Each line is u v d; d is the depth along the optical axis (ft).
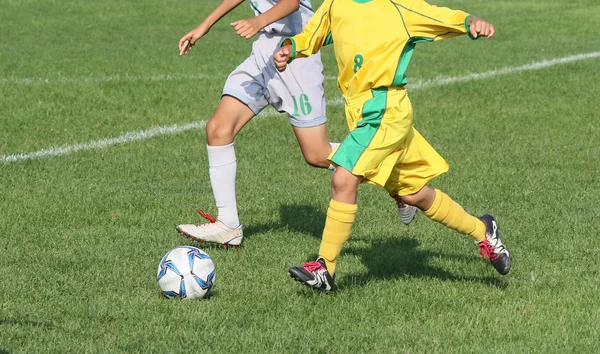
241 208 79.66
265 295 57.67
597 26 202.90
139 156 98.43
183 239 70.33
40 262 63.77
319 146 70.18
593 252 67.46
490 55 167.84
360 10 57.16
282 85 68.90
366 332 51.60
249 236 71.97
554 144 105.81
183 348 48.96
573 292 58.54
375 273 63.05
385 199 82.53
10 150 99.45
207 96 129.80
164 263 57.16
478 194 84.12
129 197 81.51
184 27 195.93
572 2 237.04
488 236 59.57
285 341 49.85
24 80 135.33
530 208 79.82
